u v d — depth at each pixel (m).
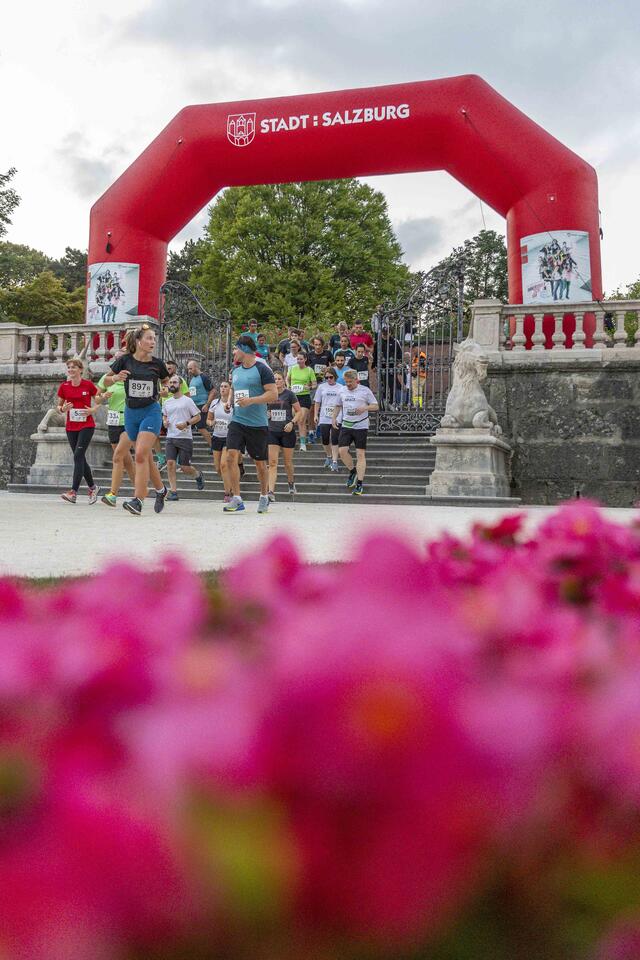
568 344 15.99
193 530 6.76
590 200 16.94
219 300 46.03
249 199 46.00
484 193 17.95
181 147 18.64
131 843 0.35
